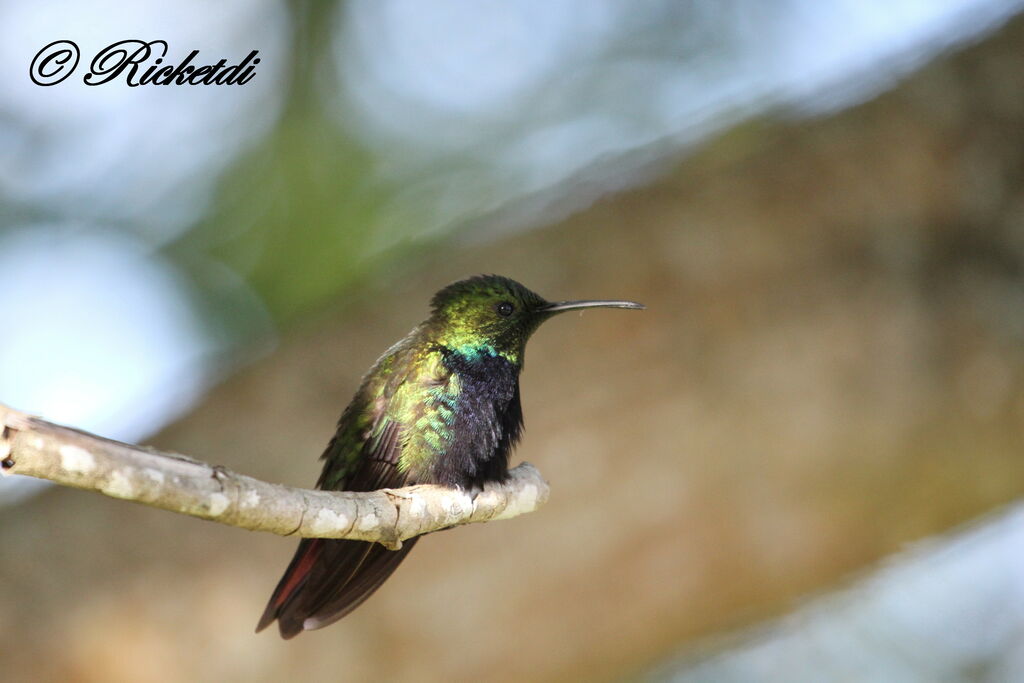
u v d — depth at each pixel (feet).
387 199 43.32
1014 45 35.50
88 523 31.58
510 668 32.63
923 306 33.68
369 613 31.83
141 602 31.09
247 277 42.91
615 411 32.89
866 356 33.47
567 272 34.24
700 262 33.96
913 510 34.19
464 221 43.01
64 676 30.48
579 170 38.60
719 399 33.04
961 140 34.68
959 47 36.14
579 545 32.42
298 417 33.42
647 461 32.76
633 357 33.27
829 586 35.01
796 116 36.24
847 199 34.37
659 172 35.76
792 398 33.17
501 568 32.19
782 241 33.96
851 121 35.27
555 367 33.12
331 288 42.73
